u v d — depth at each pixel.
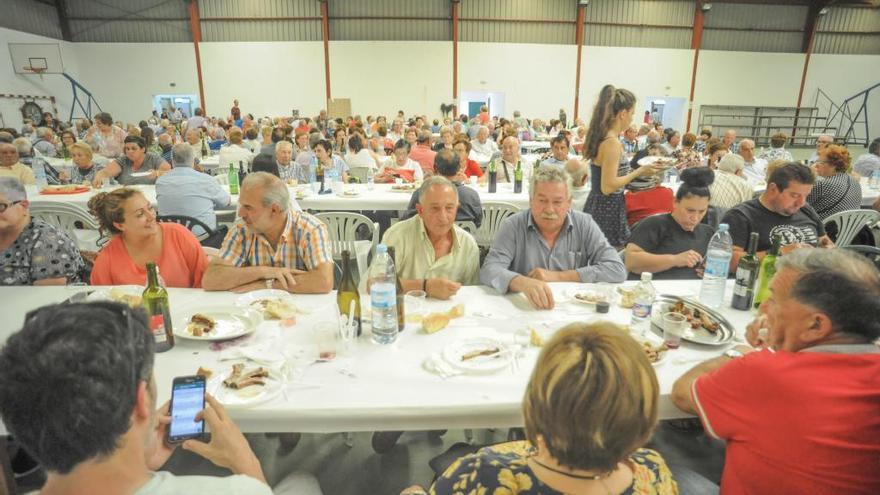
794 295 1.00
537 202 1.97
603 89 2.61
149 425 0.66
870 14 13.78
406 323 1.54
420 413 1.14
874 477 0.85
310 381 1.22
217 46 13.50
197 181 3.59
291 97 13.95
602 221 2.81
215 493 0.65
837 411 0.86
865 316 0.93
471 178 4.99
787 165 2.21
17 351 0.56
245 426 1.14
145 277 1.97
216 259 1.93
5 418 0.56
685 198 2.18
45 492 0.60
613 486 0.69
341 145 8.48
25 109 11.73
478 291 1.84
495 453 0.79
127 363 0.60
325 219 3.52
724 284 1.73
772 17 13.92
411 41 13.70
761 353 0.98
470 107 14.42
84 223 3.64
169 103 13.88
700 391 1.02
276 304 1.62
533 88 14.16
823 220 3.58
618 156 2.61
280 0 13.23
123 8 13.10
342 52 13.70
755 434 0.92
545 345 0.71
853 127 14.78
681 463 1.94
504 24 13.69
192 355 1.35
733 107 14.63
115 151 7.55
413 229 2.03
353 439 2.03
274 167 3.90
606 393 0.62
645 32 13.97
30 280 2.00
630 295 1.71
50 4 12.66
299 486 1.23
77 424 0.55
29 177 4.46
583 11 13.54
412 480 1.83
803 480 0.88
